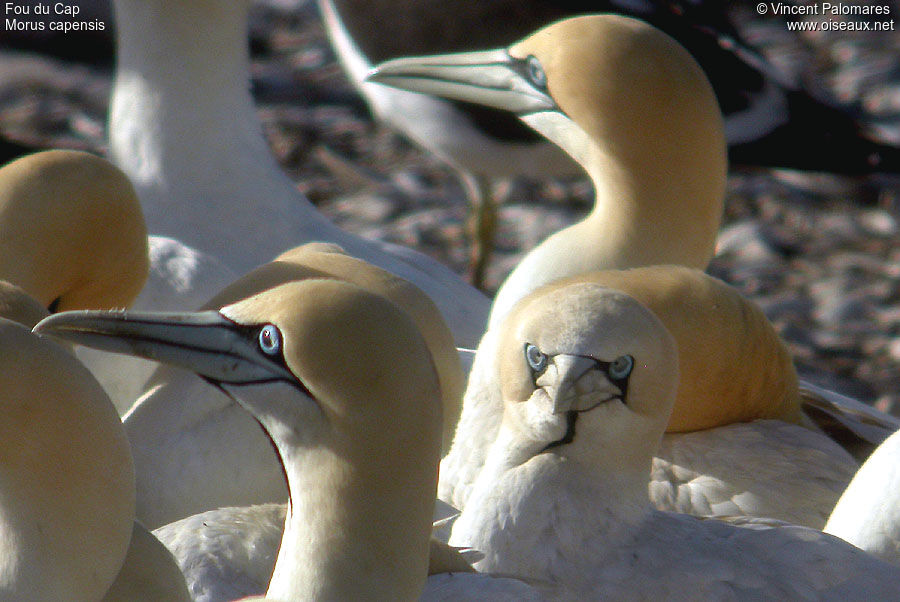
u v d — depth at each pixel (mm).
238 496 10352
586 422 8641
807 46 33281
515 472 8812
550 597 8625
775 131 21562
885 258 23750
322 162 26469
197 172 14797
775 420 10859
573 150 12859
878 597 8414
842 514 9234
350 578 7289
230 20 14836
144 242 10938
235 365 7402
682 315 10258
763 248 23750
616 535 8711
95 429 6816
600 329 8484
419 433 7246
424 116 21266
